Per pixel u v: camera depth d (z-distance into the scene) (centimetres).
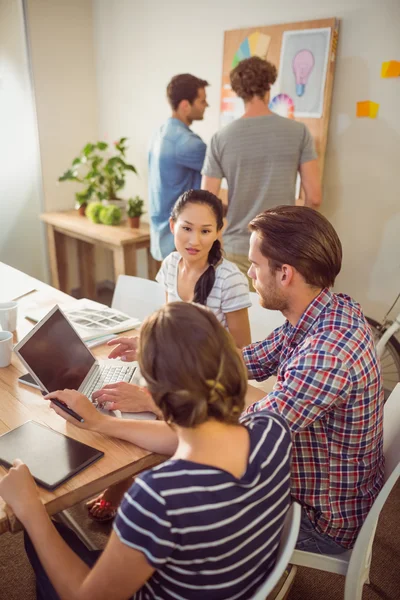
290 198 247
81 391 138
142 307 213
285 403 105
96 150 402
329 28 247
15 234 384
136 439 116
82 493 104
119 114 382
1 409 130
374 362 110
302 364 106
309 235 108
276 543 87
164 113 349
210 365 75
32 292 214
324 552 121
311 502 117
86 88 387
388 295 265
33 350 128
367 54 242
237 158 243
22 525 97
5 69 356
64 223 355
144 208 384
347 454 113
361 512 117
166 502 72
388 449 128
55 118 374
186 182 284
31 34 343
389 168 248
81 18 368
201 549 74
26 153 371
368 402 109
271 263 111
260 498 79
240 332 176
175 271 187
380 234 260
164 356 76
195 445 79
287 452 86
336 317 111
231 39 290
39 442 115
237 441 81
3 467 108
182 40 323
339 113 260
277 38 269
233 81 238
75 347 148
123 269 324
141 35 346
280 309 119
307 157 242
